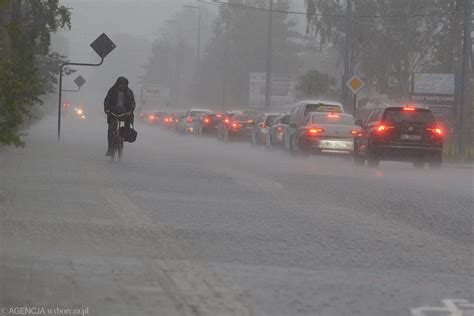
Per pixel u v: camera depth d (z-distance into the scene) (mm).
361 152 66062
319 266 20734
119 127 54250
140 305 15555
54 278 17422
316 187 41312
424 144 63469
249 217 29078
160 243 22844
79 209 28875
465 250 24312
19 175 39938
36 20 79000
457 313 16203
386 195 39031
